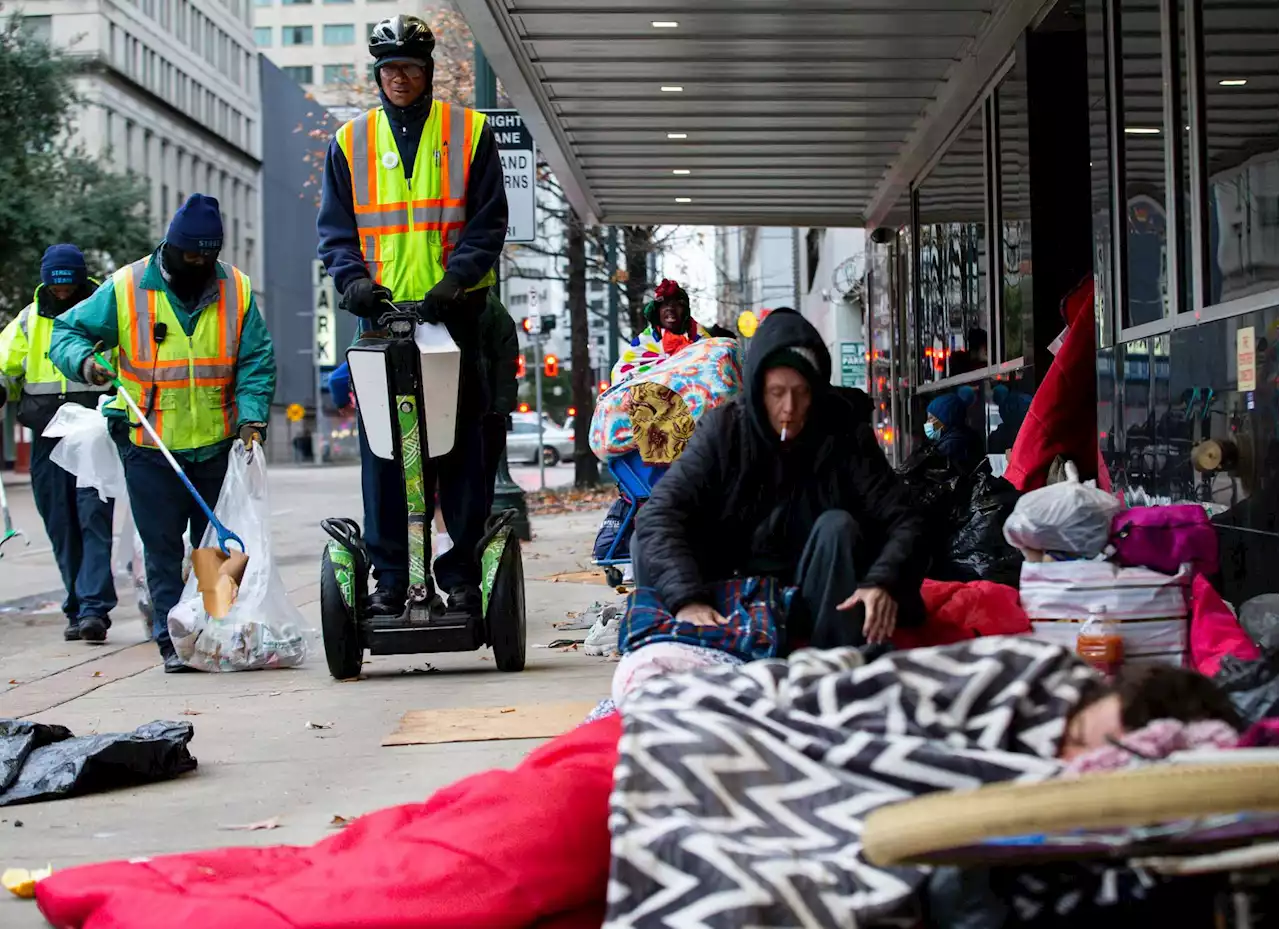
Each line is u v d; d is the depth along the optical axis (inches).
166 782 177.2
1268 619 163.0
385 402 242.2
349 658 254.7
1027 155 342.3
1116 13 253.8
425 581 252.1
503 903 110.8
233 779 177.9
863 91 436.1
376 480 253.4
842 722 108.7
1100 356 263.0
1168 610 155.1
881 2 357.7
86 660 298.8
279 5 5275.6
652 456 259.1
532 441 2059.5
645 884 101.1
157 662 292.2
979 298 407.2
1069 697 106.9
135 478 283.4
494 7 361.4
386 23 243.3
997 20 360.2
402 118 247.6
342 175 248.2
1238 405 202.2
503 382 264.7
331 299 3363.7
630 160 523.5
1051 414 282.8
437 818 121.0
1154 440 235.6
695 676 113.8
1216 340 210.7
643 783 106.3
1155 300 237.5
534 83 424.8
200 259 280.5
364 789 169.9
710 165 531.2
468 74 1228.5
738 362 264.8
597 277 1117.7
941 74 419.8
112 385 276.4
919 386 502.9
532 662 274.5
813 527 147.6
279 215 3575.3
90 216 1419.8
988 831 76.9
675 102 450.6
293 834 150.0
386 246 246.7
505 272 1034.1
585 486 1093.1
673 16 370.0
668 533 147.0
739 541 155.4
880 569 144.6
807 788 105.8
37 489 338.0
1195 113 220.4
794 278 1600.6
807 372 147.7
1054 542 157.6
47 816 160.7
